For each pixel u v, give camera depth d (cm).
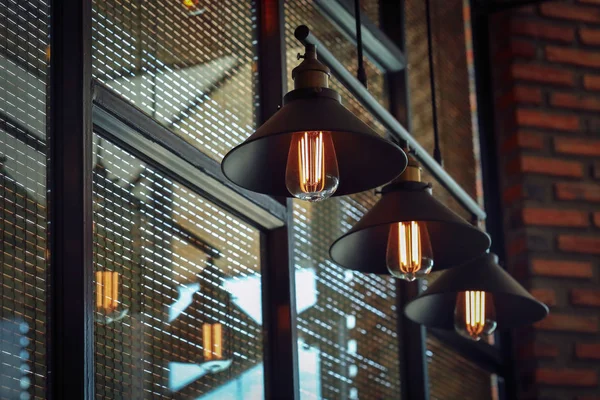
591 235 452
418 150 359
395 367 388
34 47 245
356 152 215
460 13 486
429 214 240
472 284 284
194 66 307
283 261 325
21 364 225
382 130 401
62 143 243
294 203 350
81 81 248
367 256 259
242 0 340
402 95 424
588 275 446
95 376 248
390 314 393
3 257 227
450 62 471
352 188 220
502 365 444
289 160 208
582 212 454
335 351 354
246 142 199
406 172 252
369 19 406
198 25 314
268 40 342
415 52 443
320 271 355
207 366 289
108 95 259
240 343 305
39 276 233
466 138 468
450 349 427
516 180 455
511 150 459
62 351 231
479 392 436
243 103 327
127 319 262
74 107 246
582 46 472
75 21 252
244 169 214
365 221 242
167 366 273
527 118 460
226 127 316
